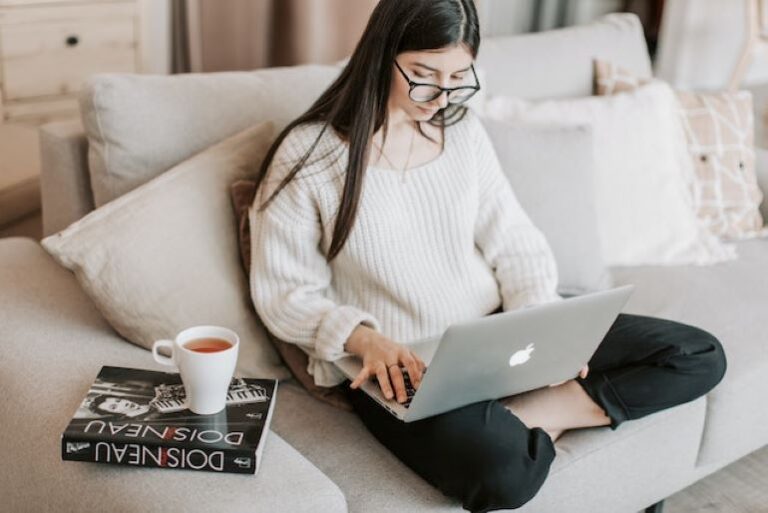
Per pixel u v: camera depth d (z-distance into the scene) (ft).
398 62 4.79
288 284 5.01
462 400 4.59
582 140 6.60
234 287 5.12
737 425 5.88
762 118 14.28
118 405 4.11
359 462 4.69
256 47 8.96
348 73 4.96
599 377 5.23
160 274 4.86
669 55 14.38
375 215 4.99
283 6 9.06
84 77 9.58
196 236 5.05
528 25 12.19
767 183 7.82
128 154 5.27
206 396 4.07
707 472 6.09
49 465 4.04
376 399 4.58
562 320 4.48
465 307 5.29
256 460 3.91
